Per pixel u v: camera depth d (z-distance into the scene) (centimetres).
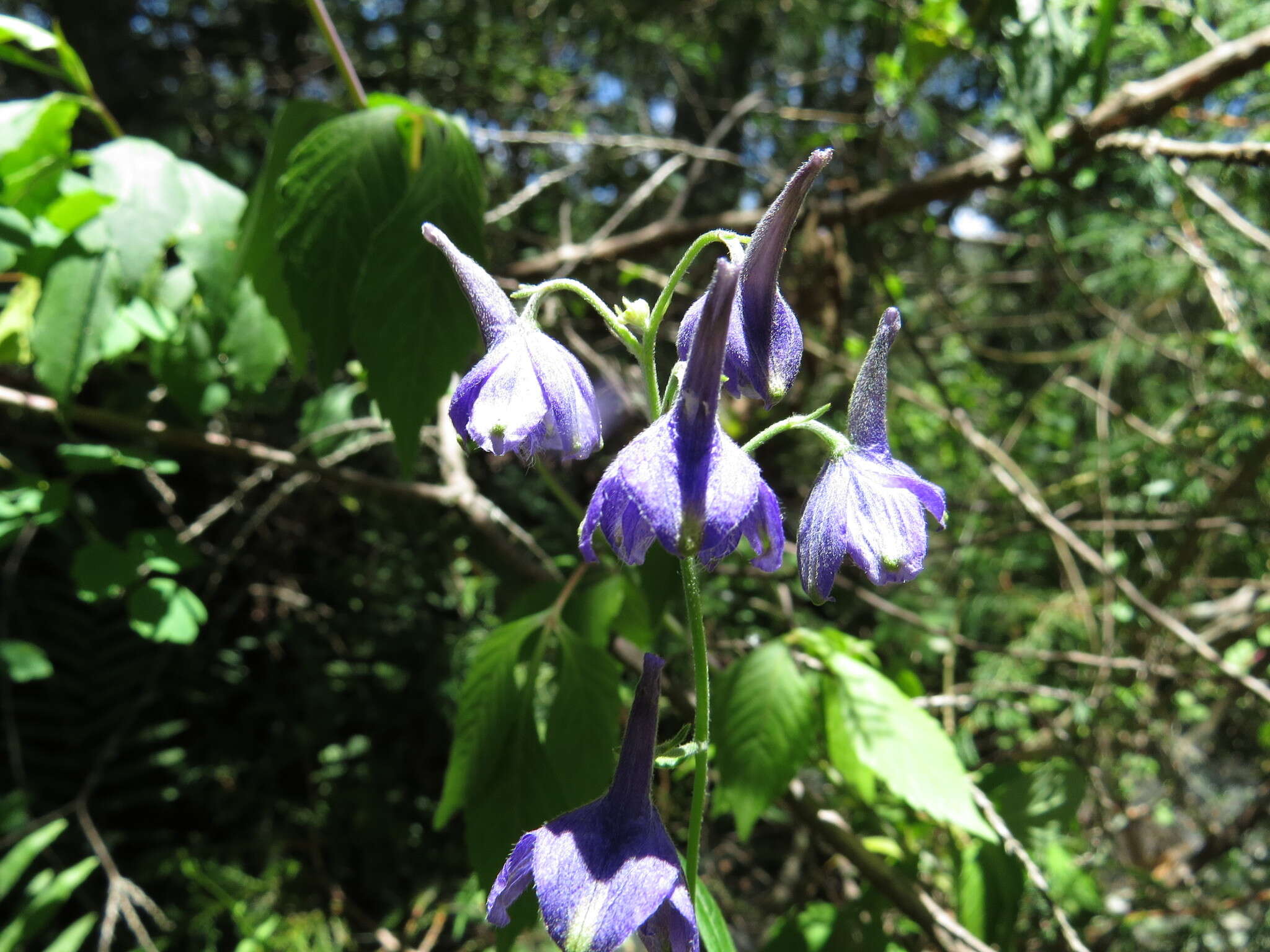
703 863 34
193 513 39
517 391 12
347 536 43
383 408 19
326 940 34
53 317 21
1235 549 40
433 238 13
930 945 27
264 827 37
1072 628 36
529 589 23
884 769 20
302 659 39
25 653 27
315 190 19
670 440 11
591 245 38
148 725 37
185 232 22
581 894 11
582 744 19
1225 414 35
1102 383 39
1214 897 33
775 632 36
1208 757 42
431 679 41
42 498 23
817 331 39
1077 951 20
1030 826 24
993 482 41
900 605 39
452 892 39
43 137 22
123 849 36
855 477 12
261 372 24
